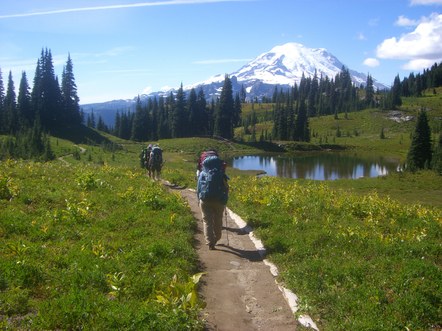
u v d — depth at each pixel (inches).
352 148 6486.2
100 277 275.1
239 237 451.2
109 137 5516.7
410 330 234.5
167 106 7116.1
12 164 789.2
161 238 384.8
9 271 265.9
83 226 405.4
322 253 366.6
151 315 225.3
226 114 6122.1
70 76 5600.4
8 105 5241.1
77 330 216.5
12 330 208.1
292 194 665.6
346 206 597.0
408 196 2009.1
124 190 612.1
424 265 310.3
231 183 853.8
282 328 249.3
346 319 246.1
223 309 271.9
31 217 410.6
